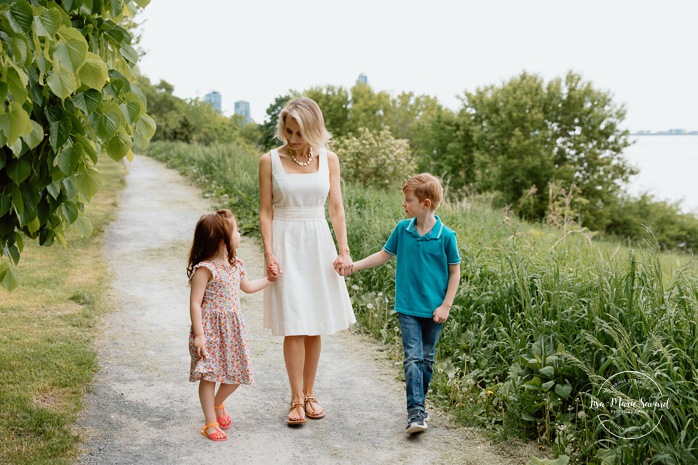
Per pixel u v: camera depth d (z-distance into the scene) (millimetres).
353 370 4465
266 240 3475
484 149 32844
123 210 11727
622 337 3322
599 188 29594
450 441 3383
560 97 30656
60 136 2576
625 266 4180
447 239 3449
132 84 3107
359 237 7023
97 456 3094
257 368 4457
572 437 3203
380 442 3359
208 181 15211
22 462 2930
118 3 3156
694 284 3646
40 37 2436
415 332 3436
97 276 6922
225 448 3246
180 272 7438
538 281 4273
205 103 70938
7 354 4336
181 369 4371
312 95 53875
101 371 4242
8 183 2816
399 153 15750
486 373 4090
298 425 3523
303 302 3432
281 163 3475
